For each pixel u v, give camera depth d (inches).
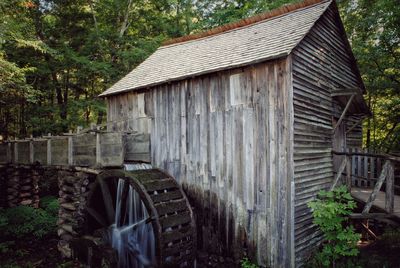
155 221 245.6
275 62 237.6
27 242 348.8
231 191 261.4
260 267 241.8
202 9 737.6
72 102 557.0
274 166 236.1
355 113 383.9
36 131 553.9
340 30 344.2
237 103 259.6
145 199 253.3
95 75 625.0
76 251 296.7
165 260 244.7
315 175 269.9
